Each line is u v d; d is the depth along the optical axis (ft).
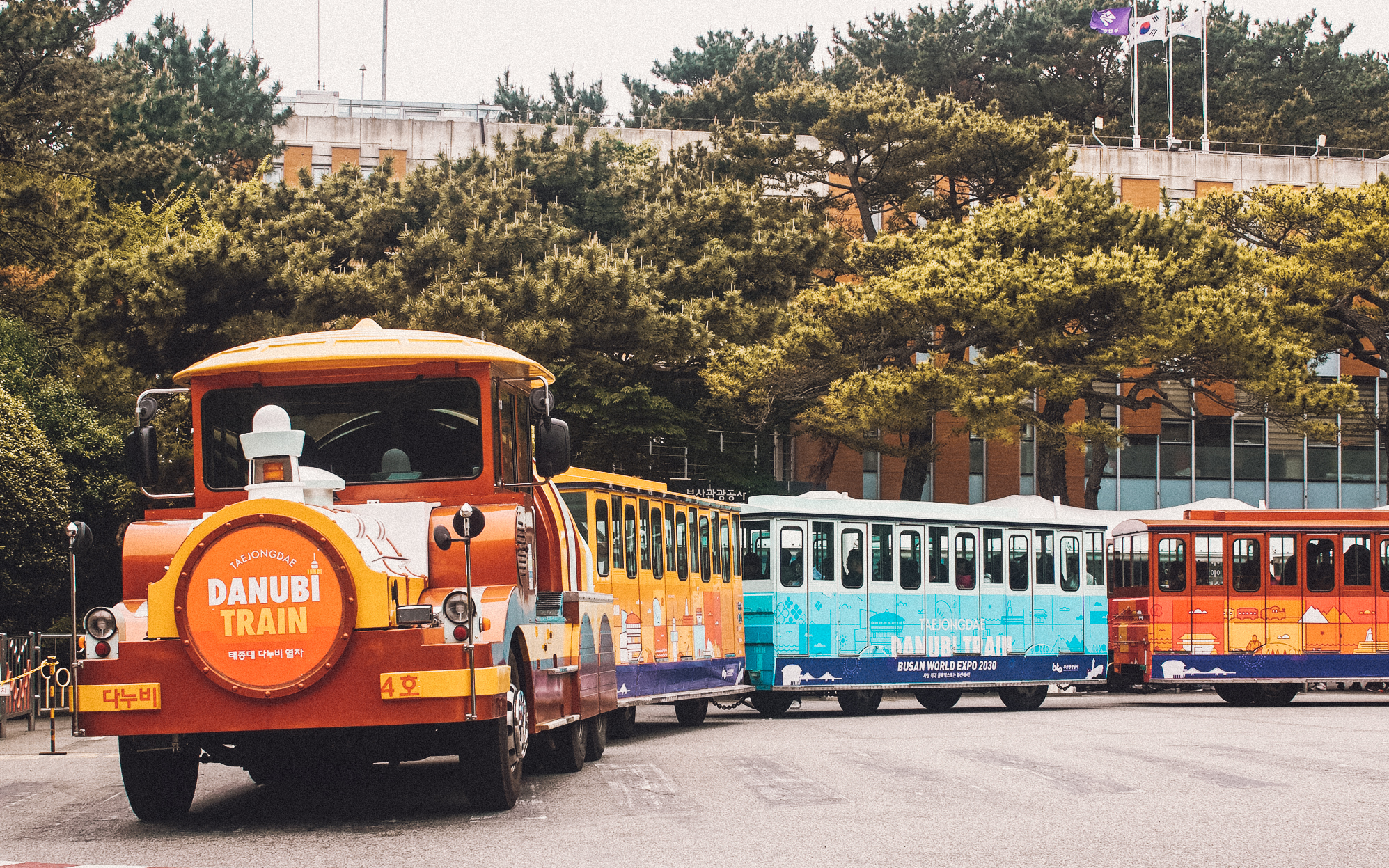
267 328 104.58
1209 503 113.19
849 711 91.66
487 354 37.99
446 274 109.09
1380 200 155.74
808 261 140.97
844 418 130.62
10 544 79.92
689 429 136.46
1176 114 275.18
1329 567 98.37
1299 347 136.46
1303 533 98.17
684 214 136.77
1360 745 55.21
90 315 102.17
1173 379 140.36
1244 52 288.71
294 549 32.96
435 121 202.90
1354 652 97.81
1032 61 271.28
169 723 33.06
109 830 35.45
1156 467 197.06
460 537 33.65
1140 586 98.58
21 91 119.14
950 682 90.84
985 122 155.22
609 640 51.90
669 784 41.96
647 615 65.98
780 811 35.68
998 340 136.98
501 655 33.81
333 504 36.17
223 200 121.29
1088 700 109.60
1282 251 168.14
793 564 85.97
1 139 116.37
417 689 32.63
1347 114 278.26
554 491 45.80
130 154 130.00
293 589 32.91
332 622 32.81
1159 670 96.58
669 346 114.93
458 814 36.40
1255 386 132.26
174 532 34.71
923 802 37.42
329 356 38.06
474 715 32.94
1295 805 36.68
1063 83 270.26
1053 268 127.65
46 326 117.50
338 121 200.95
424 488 37.99
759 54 282.77
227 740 35.06
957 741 57.82
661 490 68.64
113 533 100.53
